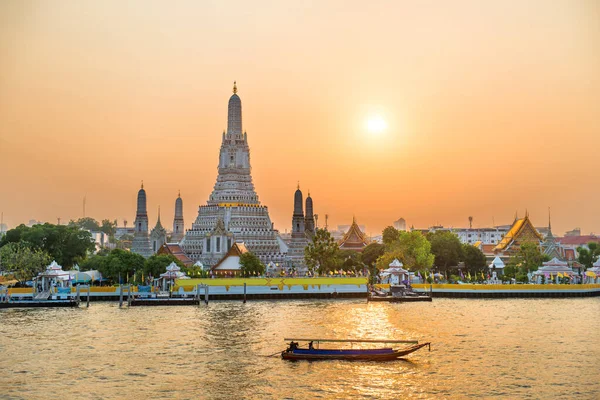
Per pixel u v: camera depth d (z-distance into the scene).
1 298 187.38
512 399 91.19
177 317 161.38
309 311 173.50
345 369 106.00
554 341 128.25
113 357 114.44
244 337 132.38
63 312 172.88
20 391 94.75
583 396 92.38
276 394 93.44
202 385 97.44
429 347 119.00
